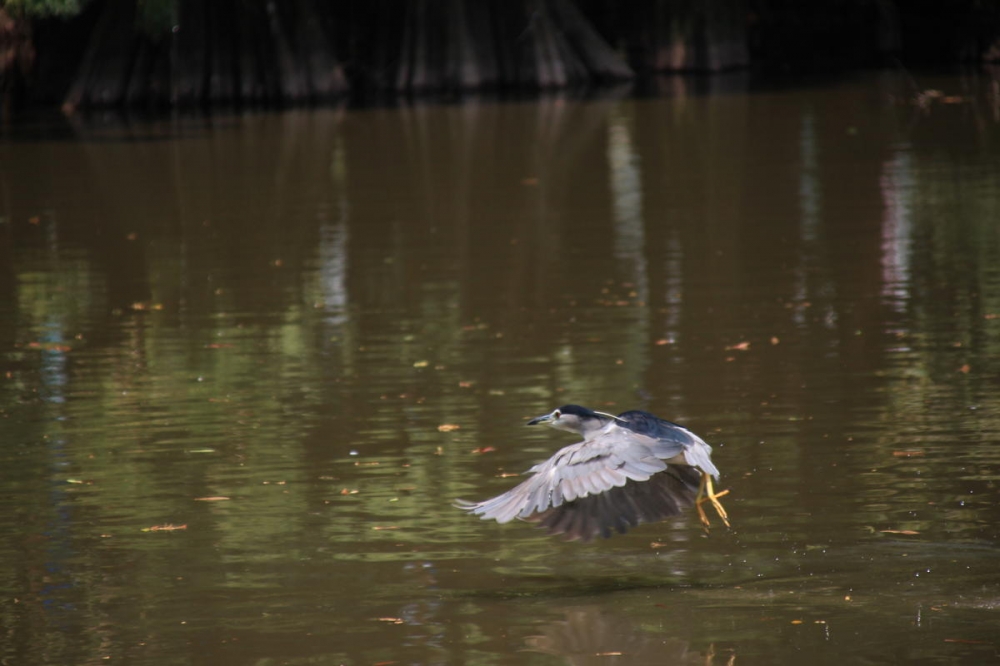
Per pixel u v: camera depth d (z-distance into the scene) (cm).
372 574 911
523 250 2064
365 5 4984
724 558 913
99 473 1148
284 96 4553
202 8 4506
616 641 784
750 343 1501
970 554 898
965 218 2155
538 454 1161
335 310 1733
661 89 4503
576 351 1497
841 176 2614
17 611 862
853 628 786
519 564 920
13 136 3741
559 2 4819
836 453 1130
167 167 3053
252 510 1047
